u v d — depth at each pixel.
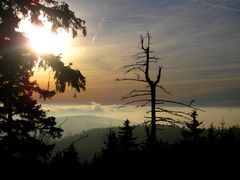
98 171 19.27
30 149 10.52
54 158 9.24
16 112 10.91
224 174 26.27
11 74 10.14
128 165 21.25
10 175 9.62
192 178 24.09
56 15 10.79
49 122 11.63
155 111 14.48
